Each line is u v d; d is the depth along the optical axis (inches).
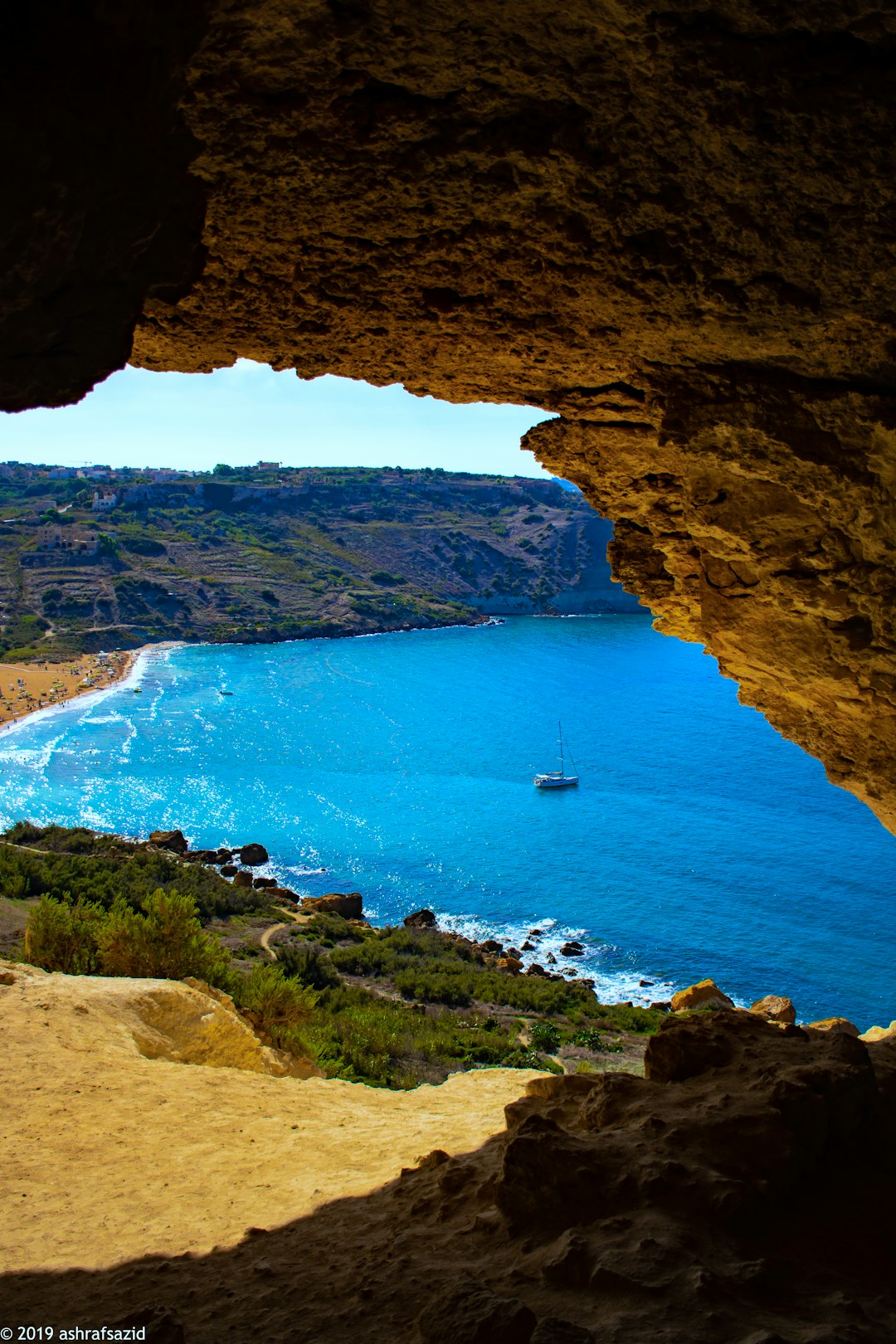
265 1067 401.7
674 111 143.9
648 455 255.9
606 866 2006.6
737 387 210.2
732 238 165.0
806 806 2532.0
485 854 2084.2
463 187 161.3
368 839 2170.3
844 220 156.5
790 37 131.1
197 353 221.0
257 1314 152.8
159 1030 394.6
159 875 1359.5
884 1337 114.7
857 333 183.3
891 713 244.5
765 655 258.2
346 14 131.0
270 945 1048.8
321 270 184.9
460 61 139.3
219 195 163.8
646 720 3742.6
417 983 954.1
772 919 1708.9
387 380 237.9
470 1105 316.2
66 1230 215.0
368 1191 217.3
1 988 399.9
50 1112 293.3
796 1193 150.3
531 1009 951.6
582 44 135.3
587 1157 153.3
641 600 306.3
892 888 1889.8
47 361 116.2
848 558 224.2
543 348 212.4
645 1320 115.3
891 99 135.2
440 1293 129.5
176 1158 263.0
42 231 103.0
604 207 162.6
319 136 151.5
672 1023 209.9
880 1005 1378.0
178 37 109.3
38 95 96.7
